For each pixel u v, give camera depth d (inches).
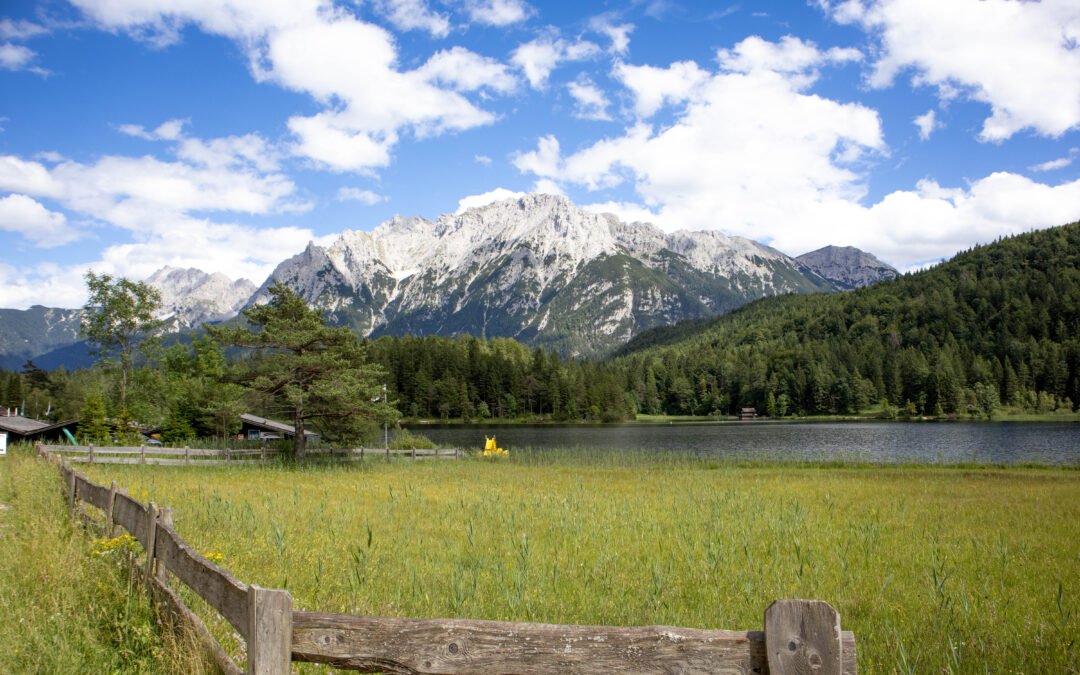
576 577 395.5
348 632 146.9
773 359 6845.5
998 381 5196.9
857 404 5659.5
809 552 461.7
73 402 3659.0
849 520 655.8
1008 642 289.9
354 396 1534.2
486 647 133.6
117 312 1943.9
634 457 1863.9
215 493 700.7
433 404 5585.6
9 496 579.5
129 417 1840.6
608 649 125.7
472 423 5398.6
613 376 7017.7
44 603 270.2
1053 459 1861.5
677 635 121.4
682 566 426.9
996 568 440.8
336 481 1100.5
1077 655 273.0
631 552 479.5
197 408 2090.3
